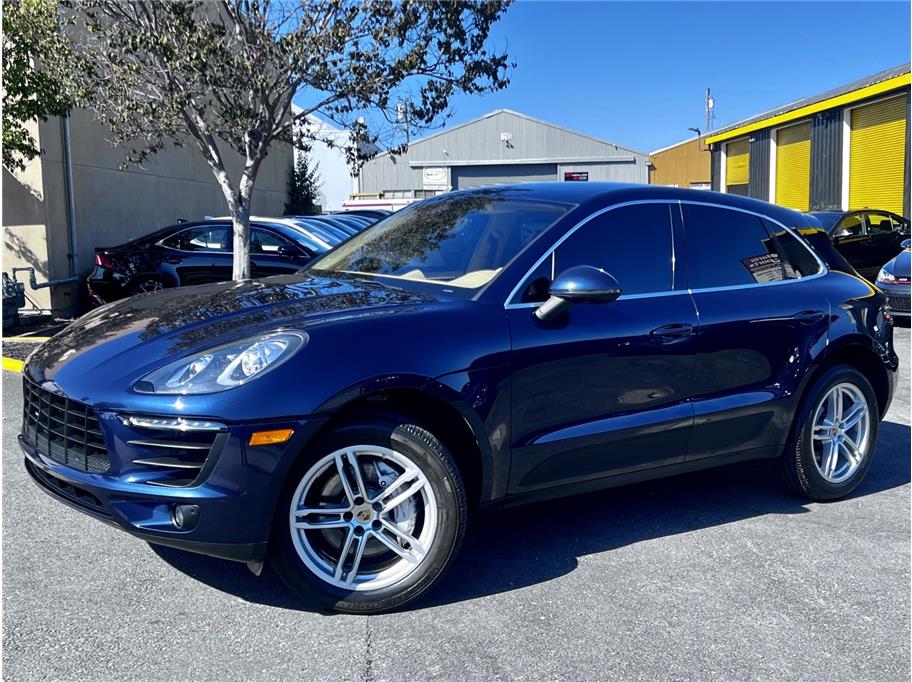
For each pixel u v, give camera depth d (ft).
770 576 10.89
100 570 10.57
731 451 12.86
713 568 11.12
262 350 9.09
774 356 12.95
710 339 12.15
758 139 88.17
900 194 63.82
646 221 12.26
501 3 30.76
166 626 9.16
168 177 49.67
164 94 28.17
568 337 10.75
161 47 27.04
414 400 9.96
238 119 28.96
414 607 9.81
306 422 8.89
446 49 30.14
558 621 9.52
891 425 19.36
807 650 9.01
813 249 14.35
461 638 9.07
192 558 10.99
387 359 9.40
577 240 11.46
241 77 27.94
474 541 11.96
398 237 13.19
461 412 9.86
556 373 10.64
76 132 40.01
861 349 14.23
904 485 15.02
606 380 11.14
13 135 29.07
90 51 29.07
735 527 12.70
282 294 11.04
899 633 9.43
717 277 12.71
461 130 132.46
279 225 34.35
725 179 100.83
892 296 33.58
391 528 9.63
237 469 8.70
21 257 37.76
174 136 33.19
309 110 31.30
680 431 11.98
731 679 8.39
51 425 9.83
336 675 8.27
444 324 9.98
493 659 8.65
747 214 13.60
